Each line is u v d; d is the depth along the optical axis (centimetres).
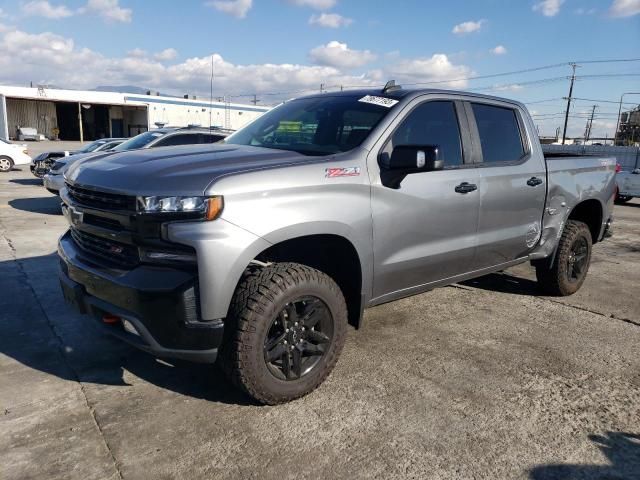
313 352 327
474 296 555
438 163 329
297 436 290
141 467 261
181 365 372
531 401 337
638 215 1397
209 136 1038
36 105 5197
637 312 522
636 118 6125
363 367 376
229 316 295
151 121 5309
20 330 426
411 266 379
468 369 379
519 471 268
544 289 555
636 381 369
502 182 441
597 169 562
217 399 327
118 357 382
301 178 309
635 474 269
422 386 351
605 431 306
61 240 362
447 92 417
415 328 455
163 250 280
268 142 393
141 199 275
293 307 312
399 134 371
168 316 278
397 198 358
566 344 431
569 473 268
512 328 464
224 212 278
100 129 5556
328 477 259
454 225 404
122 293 286
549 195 496
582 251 558
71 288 324
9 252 685
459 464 271
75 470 257
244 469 262
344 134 368
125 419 303
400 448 283
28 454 268
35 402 318
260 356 299
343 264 355
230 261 278
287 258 352
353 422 306
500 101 465
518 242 473
